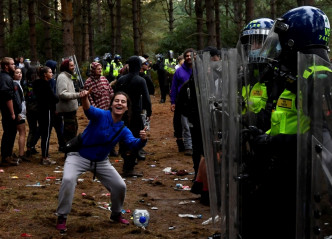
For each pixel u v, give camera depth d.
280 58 2.96
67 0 19.45
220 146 3.46
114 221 5.09
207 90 3.73
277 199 2.88
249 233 2.97
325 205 2.52
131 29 43.78
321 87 2.51
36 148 10.44
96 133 4.71
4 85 8.18
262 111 2.96
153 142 11.27
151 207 5.89
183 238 4.67
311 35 2.88
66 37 19.39
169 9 40.72
